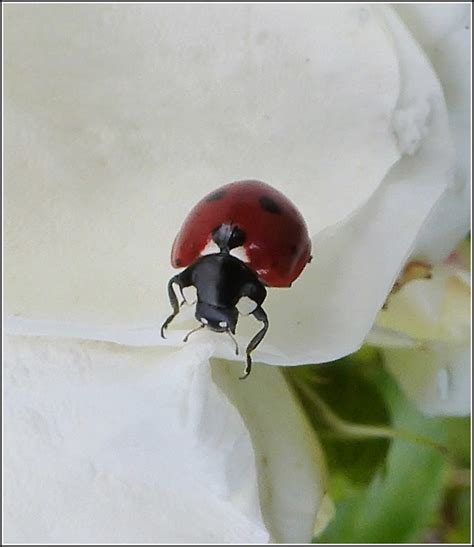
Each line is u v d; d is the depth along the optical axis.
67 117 0.09
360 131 0.09
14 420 0.09
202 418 0.08
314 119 0.09
